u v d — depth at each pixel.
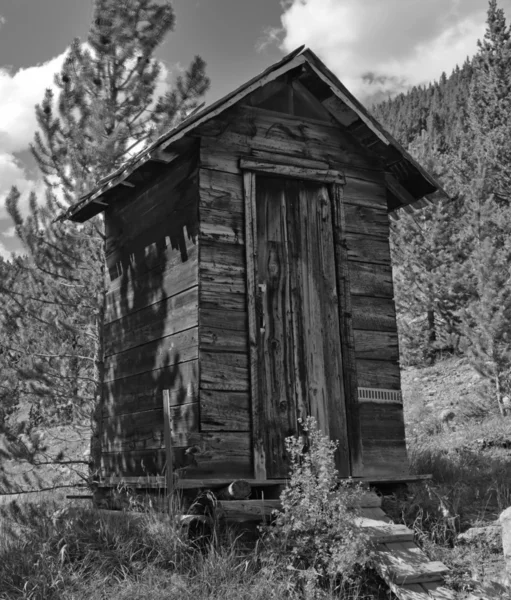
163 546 6.15
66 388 11.09
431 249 18.72
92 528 6.50
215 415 7.09
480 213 17.11
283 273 7.91
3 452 9.48
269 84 8.13
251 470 7.16
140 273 8.64
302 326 7.88
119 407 8.77
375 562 6.02
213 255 7.47
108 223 9.72
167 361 7.75
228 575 5.86
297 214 8.20
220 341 7.30
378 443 8.03
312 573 5.82
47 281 11.33
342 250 8.30
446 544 6.83
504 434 11.90
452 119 74.88
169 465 7.02
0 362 10.28
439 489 8.06
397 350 8.43
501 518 6.64
